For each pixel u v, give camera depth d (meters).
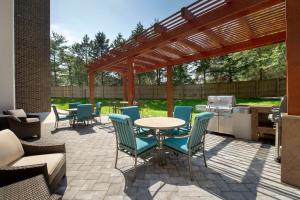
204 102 15.34
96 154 3.90
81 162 3.46
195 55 6.57
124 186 2.60
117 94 20.12
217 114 5.46
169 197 2.33
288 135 2.56
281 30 4.43
